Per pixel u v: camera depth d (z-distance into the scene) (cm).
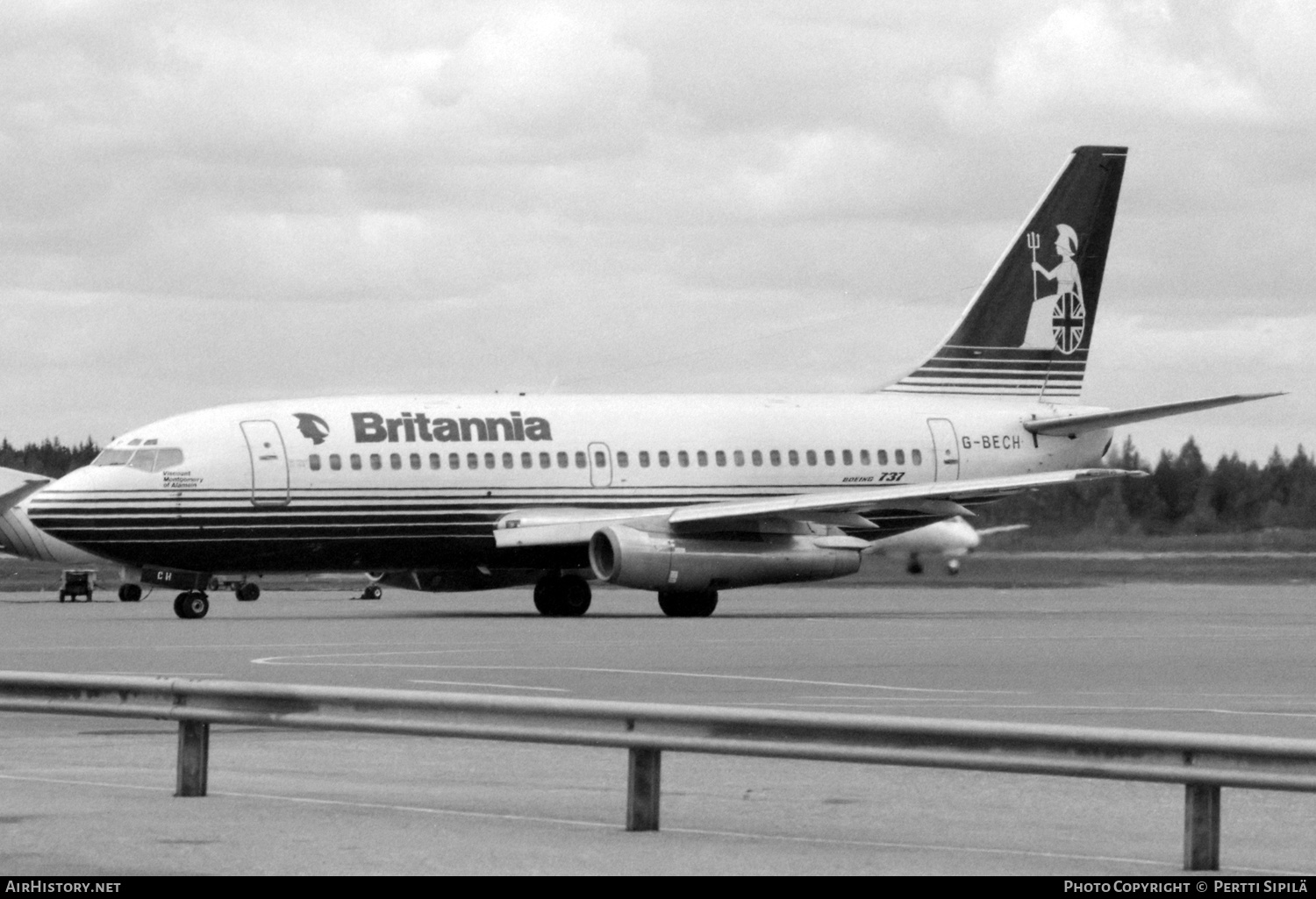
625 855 3831
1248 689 7494
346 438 12756
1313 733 5925
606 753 5428
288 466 12531
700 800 4603
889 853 3894
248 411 12688
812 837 4088
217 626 11562
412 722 4309
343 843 3916
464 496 13050
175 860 3716
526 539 13000
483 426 13225
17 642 9762
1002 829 4203
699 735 4047
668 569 12775
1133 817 4381
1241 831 4225
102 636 10369
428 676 7719
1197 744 3641
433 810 4381
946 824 4272
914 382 14888
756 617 13350
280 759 5278
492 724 4247
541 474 13325
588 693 7081
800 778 4978
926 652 9388
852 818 4341
